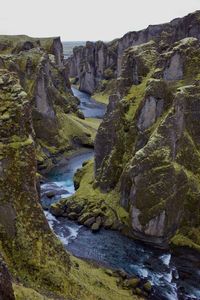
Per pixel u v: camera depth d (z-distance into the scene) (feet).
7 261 141.90
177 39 574.56
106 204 257.55
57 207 258.37
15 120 157.69
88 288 155.63
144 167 228.02
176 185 224.94
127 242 226.17
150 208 222.48
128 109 283.59
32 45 655.76
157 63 290.15
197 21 546.67
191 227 230.07
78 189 283.38
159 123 246.88
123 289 176.65
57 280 145.89
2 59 400.88
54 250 155.53
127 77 309.01
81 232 235.40
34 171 156.25
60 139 405.80
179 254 214.28
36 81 394.93
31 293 126.62
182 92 241.14
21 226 149.69
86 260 200.13
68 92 545.85
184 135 242.78
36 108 390.63
